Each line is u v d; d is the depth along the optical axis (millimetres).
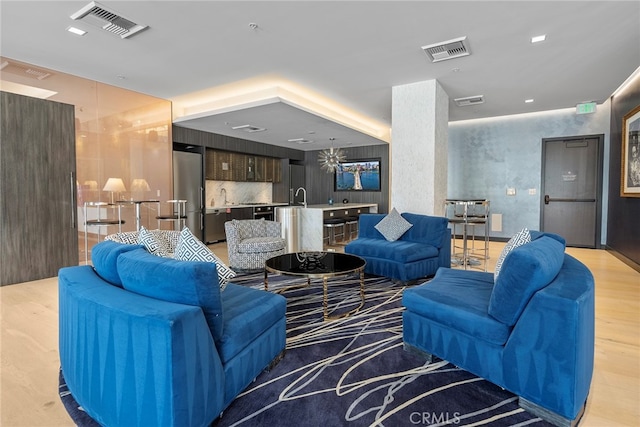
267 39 3402
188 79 4641
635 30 3178
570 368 1500
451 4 2766
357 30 3203
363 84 4781
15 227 3941
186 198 6484
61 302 1871
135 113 5465
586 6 2783
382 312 3033
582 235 6367
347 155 9266
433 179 4613
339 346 2373
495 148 7004
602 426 1564
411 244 4141
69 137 4391
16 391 1832
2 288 3752
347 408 1683
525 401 1661
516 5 2777
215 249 6465
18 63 4062
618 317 2902
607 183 6070
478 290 2229
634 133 4656
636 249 4574
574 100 5660
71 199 4422
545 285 1685
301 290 3707
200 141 6734
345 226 6996
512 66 4078
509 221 6953
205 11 2879
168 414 1304
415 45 3520
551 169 6547
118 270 1719
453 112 6480
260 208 8258
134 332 1356
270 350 2029
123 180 5348
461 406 1697
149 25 3127
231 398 1662
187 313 1361
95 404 1512
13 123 3910
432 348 2125
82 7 2836
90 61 4012
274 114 5348
